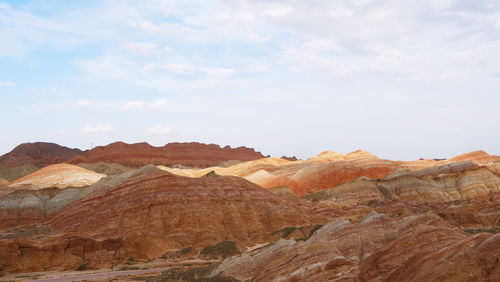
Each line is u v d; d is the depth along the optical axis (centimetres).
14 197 18088
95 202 14538
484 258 5681
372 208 16388
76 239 11200
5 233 14800
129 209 13400
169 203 13512
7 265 10031
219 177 15012
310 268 6850
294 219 14112
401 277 6019
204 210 13450
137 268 10206
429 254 6116
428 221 7131
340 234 7456
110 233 12788
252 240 12988
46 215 17788
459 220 12500
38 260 10375
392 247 6562
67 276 9394
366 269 6519
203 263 10538
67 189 18838
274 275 7075
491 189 18112
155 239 12094
